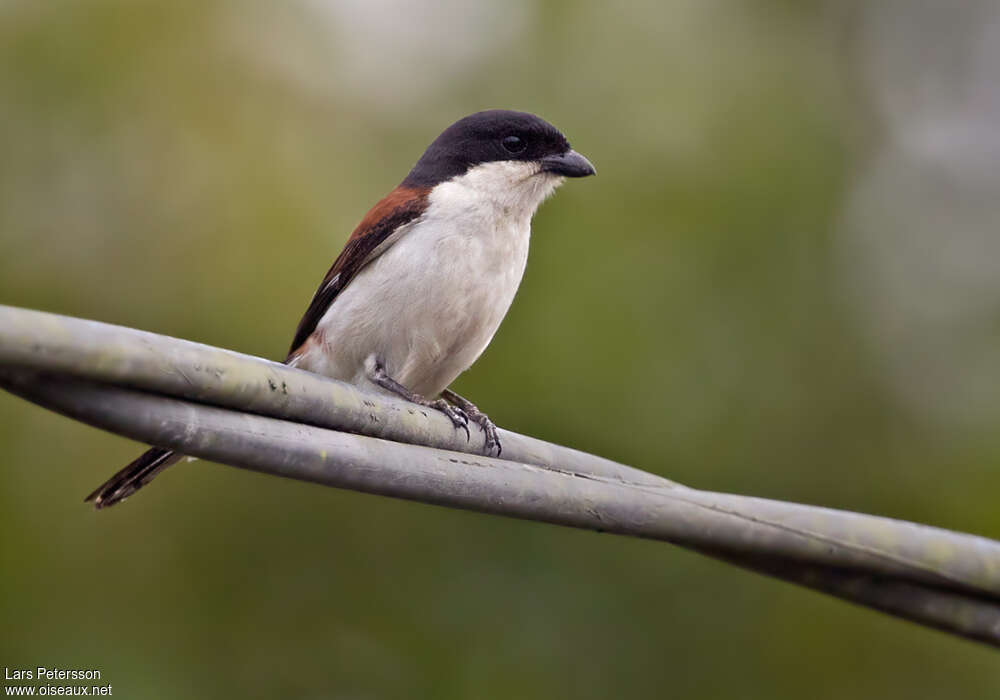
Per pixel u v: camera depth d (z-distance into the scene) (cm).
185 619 1018
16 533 1004
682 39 1280
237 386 475
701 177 1200
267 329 1087
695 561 1086
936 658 1066
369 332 831
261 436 486
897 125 1346
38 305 1120
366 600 1060
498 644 1052
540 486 566
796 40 1321
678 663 1061
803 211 1226
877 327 1227
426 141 1261
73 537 1022
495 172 866
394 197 864
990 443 1184
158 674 988
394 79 1284
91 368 425
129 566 1023
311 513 1070
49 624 983
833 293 1209
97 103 1162
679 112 1236
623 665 1055
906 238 1295
